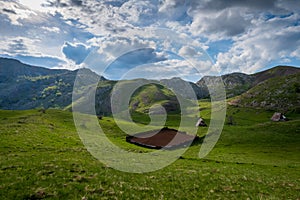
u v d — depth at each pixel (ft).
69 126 232.94
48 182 51.03
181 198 49.16
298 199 56.18
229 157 132.57
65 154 99.55
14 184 47.83
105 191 48.16
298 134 211.61
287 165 116.88
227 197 52.65
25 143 128.36
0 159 76.02
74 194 45.03
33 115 269.03
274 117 400.06
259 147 170.40
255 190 60.23
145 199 46.26
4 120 217.15
